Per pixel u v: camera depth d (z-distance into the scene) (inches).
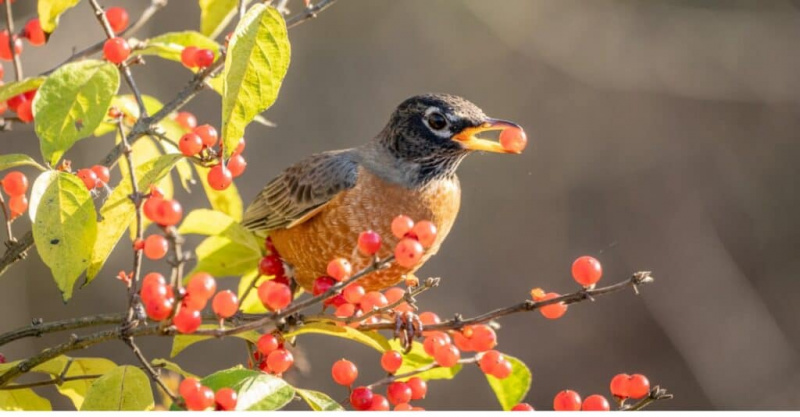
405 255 171.3
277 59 174.9
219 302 162.4
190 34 214.5
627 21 701.9
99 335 166.9
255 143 629.9
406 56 677.9
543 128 689.6
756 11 709.3
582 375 647.8
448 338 193.9
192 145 178.5
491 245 660.7
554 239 671.1
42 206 169.3
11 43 195.0
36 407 194.9
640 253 674.2
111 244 179.5
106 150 557.9
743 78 699.4
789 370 649.6
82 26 535.8
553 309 176.1
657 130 700.7
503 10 687.1
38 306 552.4
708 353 656.4
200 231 234.1
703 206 690.8
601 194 686.5
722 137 703.7
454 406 597.9
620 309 665.0
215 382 159.9
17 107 216.4
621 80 695.7
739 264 680.4
